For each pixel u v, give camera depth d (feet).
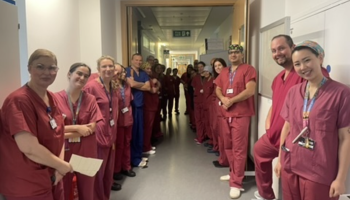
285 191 5.87
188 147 16.37
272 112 7.70
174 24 30.58
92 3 12.01
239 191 9.85
